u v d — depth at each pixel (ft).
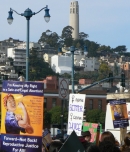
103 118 305.94
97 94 345.31
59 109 303.27
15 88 39.42
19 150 39.40
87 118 307.99
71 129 67.26
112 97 253.44
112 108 78.13
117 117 77.87
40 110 39.50
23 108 39.40
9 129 39.42
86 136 55.11
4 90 39.52
